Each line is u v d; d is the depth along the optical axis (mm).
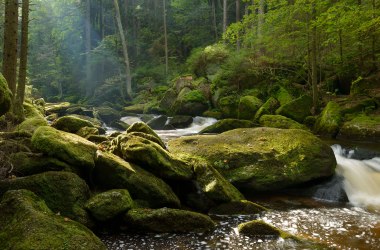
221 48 22844
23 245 4039
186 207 6598
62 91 38438
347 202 7184
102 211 5312
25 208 4598
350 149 9891
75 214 5203
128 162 6586
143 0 41031
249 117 16031
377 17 12094
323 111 13297
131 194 6094
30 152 6188
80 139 6625
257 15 14328
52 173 5523
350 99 13984
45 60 36906
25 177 5453
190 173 6891
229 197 6547
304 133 8719
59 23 39188
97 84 35250
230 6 35688
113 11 39719
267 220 6059
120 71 33469
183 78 22453
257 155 7891
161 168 6598
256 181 7504
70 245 4145
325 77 17031
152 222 5383
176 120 17734
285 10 13516
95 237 4539
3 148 6234
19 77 11297
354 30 13195
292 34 14922
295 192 7773
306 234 5418
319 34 14570
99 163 6164
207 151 8078
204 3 36594
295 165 7738
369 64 15406
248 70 18609
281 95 16297
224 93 19094
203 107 19344
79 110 20031
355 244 5031
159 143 7820
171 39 36781
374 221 6012
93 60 34531
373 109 12789
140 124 8344
